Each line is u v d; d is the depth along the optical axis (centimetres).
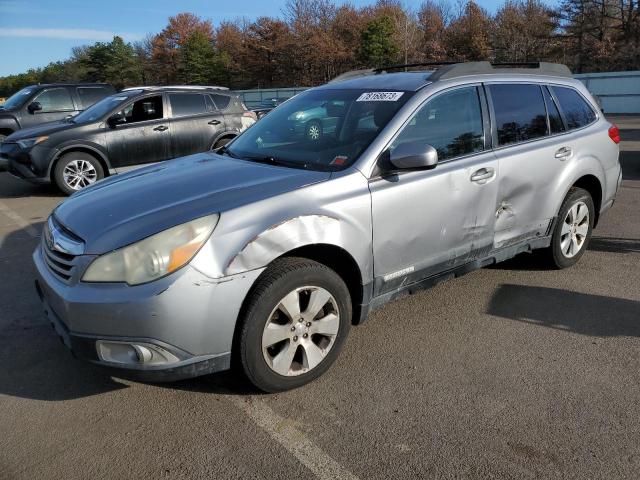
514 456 264
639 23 4425
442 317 416
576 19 4697
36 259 330
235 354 297
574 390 318
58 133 886
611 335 385
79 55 8812
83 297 272
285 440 279
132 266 270
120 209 304
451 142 384
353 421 293
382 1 6188
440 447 272
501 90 427
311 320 315
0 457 269
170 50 7188
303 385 324
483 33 5266
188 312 271
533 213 443
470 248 397
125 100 938
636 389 319
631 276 494
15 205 859
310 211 305
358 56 5388
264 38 6038
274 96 4200
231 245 280
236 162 375
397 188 343
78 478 255
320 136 384
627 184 895
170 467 261
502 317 414
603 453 266
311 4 6031
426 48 5378
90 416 301
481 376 335
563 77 500
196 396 318
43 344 384
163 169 379
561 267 502
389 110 366
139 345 270
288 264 301
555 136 463
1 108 1243
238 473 256
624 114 2691
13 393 324
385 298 356
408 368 345
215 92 1026
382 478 252
